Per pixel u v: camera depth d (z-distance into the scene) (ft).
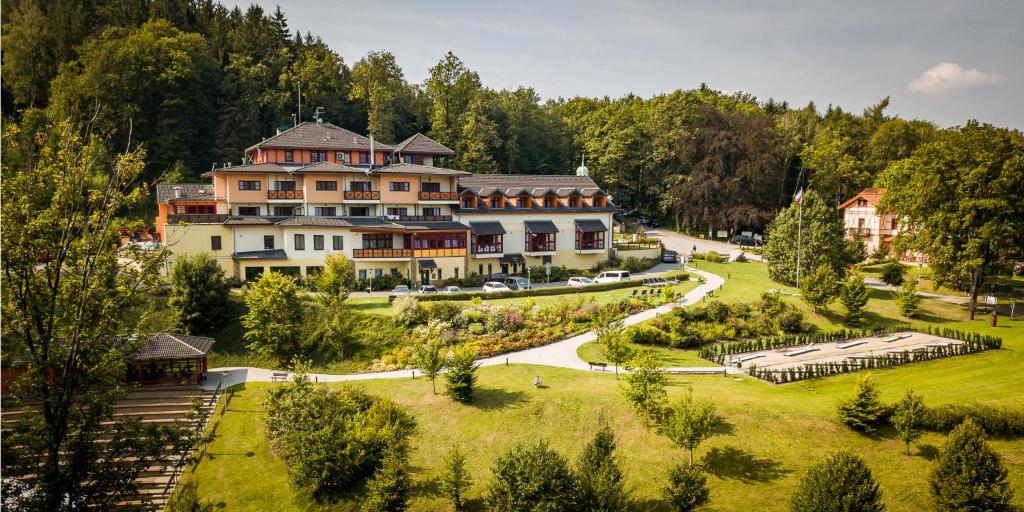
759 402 126.72
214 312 170.40
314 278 198.49
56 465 67.41
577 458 114.01
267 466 121.60
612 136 385.09
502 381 142.00
